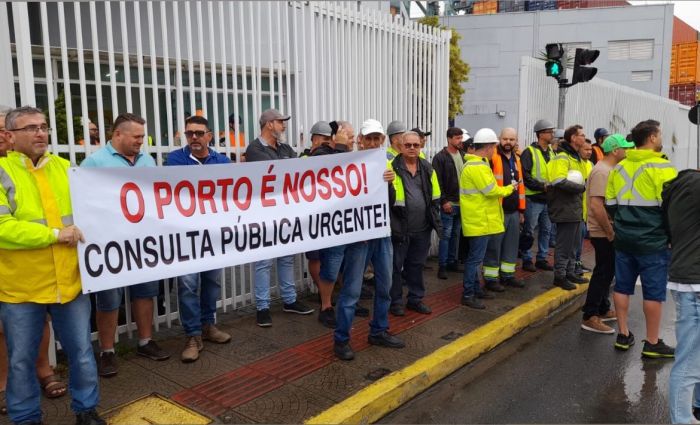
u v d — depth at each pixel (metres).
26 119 2.95
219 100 5.30
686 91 44.03
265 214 4.22
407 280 5.66
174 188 3.77
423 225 5.43
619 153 5.18
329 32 6.17
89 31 4.90
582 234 6.99
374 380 4.03
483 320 5.44
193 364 4.28
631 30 32.31
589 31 32.84
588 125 12.21
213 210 3.97
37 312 3.08
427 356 4.50
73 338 3.18
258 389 3.88
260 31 5.41
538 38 33.28
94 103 4.63
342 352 4.40
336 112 6.36
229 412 3.56
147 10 4.50
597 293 5.54
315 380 4.03
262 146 5.00
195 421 3.44
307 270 6.27
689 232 3.50
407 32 7.46
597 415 3.86
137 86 4.59
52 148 4.08
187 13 4.77
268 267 5.09
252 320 5.32
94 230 3.31
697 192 3.43
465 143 7.19
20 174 2.99
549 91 10.52
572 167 6.61
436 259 8.12
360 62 6.67
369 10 6.79
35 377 3.17
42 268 3.01
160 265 3.69
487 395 4.17
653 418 3.82
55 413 3.51
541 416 3.85
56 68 4.41
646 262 4.67
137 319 4.31
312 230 4.43
